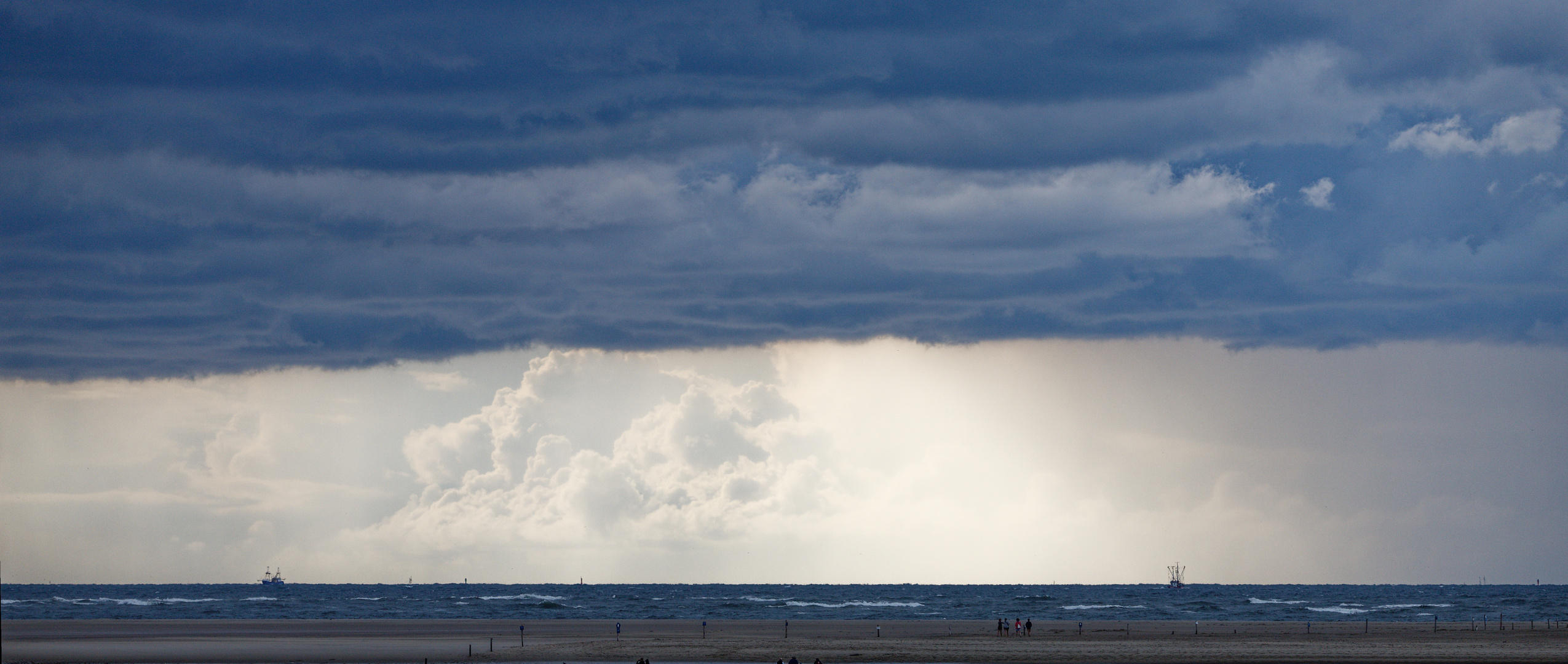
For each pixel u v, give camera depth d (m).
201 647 113.88
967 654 105.62
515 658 103.56
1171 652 107.00
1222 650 108.12
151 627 148.12
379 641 122.88
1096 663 98.94
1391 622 173.75
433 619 193.75
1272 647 111.00
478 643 119.88
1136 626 153.75
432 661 101.75
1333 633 135.38
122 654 106.50
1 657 101.06
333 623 163.88
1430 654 104.06
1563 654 103.38
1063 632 138.12
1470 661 98.31
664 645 115.25
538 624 162.25
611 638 128.25
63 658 103.62
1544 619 195.25
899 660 102.50
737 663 100.69
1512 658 100.06
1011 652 107.25
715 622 169.50
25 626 147.62
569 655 106.25
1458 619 190.50
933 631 141.25
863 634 136.25
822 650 109.00
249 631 141.75
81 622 162.25
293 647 114.25
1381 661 98.69
